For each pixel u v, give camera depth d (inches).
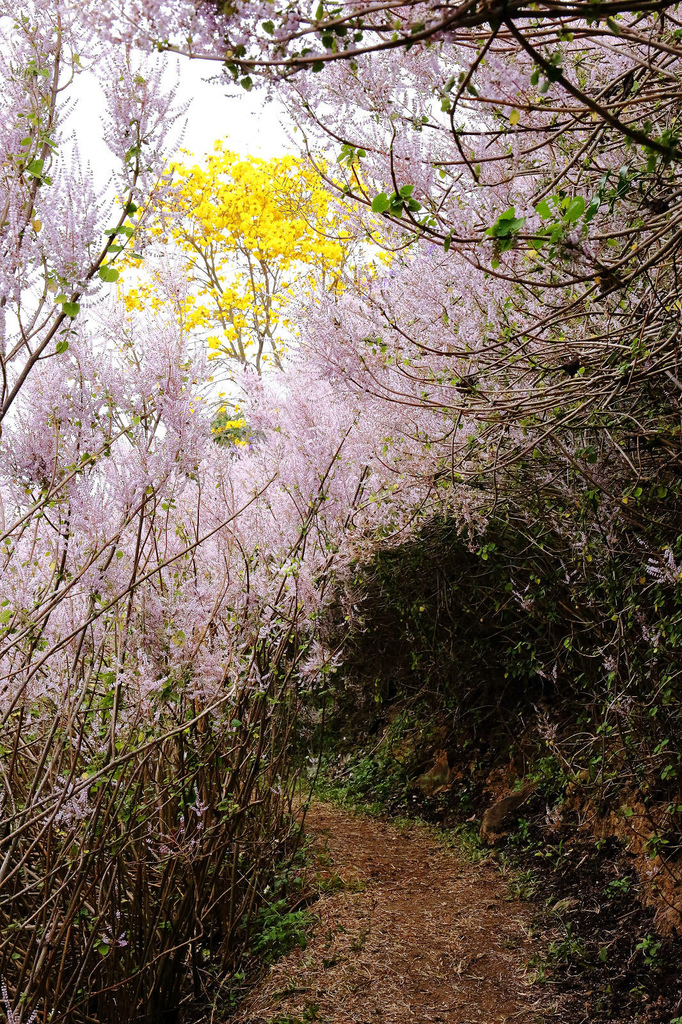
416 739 288.8
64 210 95.3
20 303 100.8
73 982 136.3
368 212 125.9
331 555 190.9
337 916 183.2
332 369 126.6
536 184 113.0
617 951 147.6
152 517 130.9
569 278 107.7
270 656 199.2
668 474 138.5
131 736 140.4
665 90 84.8
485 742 259.9
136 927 150.8
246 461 212.4
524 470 157.2
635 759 155.9
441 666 259.4
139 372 124.5
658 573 129.6
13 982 137.9
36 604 119.2
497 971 154.0
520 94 96.9
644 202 93.9
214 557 177.9
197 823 159.0
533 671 209.8
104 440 119.6
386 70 87.8
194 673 149.7
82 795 122.4
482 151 101.3
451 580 242.8
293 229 417.4
